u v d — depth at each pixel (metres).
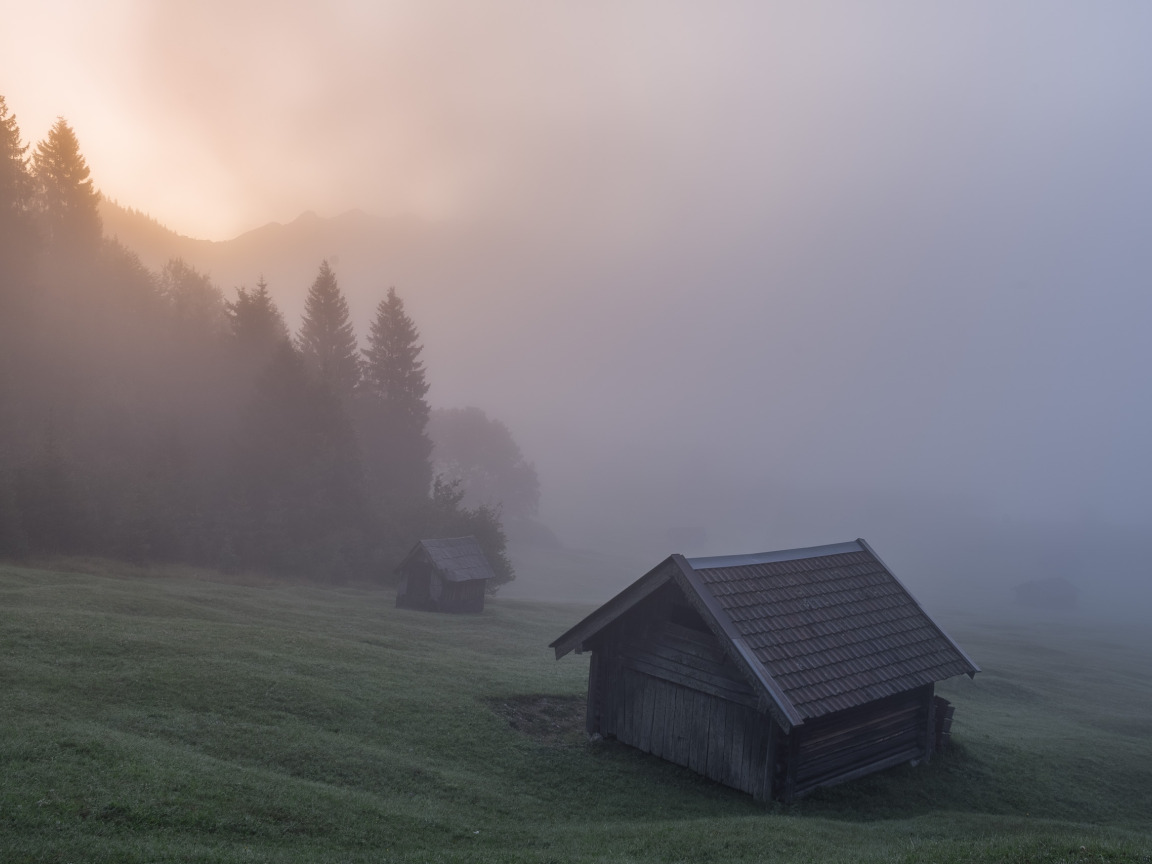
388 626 41.25
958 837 17.17
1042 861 12.51
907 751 22.92
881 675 21.19
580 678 31.97
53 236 74.81
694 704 20.66
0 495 42.75
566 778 19.41
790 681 19.05
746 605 20.59
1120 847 13.73
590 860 13.10
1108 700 51.22
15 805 11.86
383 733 20.17
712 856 14.12
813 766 19.86
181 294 86.31
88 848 10.96
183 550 54.56
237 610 37.41
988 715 37.28
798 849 14.73
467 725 21.91
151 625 27.22
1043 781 23.97
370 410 94.50
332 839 13.20
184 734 17.28
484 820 15.77
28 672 19.06
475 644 40.28
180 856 11.17
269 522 61.09
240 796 13.98
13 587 31.31
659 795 18.94
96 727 16.25
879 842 16.12
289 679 22.50
